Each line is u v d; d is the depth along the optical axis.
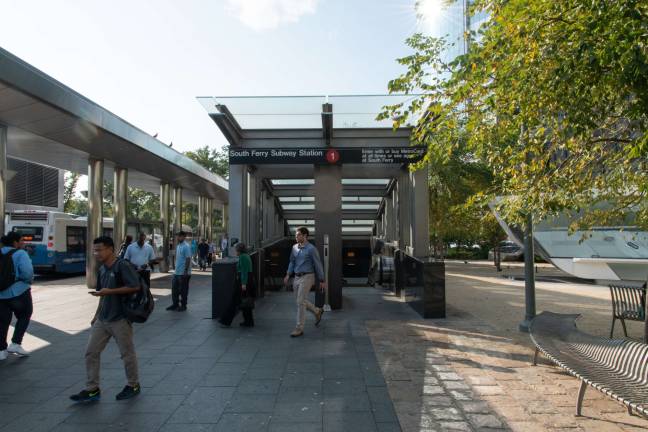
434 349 6.55
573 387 4.93
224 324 8.15
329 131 10.35
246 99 9.45
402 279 11.76
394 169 12.24
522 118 4.75
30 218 18.50
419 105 5.41
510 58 4.43
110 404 4.48
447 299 12.27
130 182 23.12
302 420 4.08
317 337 7.35
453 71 4.99
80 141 12.88
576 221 6.09
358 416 4.16
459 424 3.98
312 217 18.80
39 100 9.77
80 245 20.19
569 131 4.29
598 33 3.69
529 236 7.75
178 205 25.44
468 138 6.21
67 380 5.25
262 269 12.38
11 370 5.66
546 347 4.84
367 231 20.45
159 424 4.01
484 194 5.83
